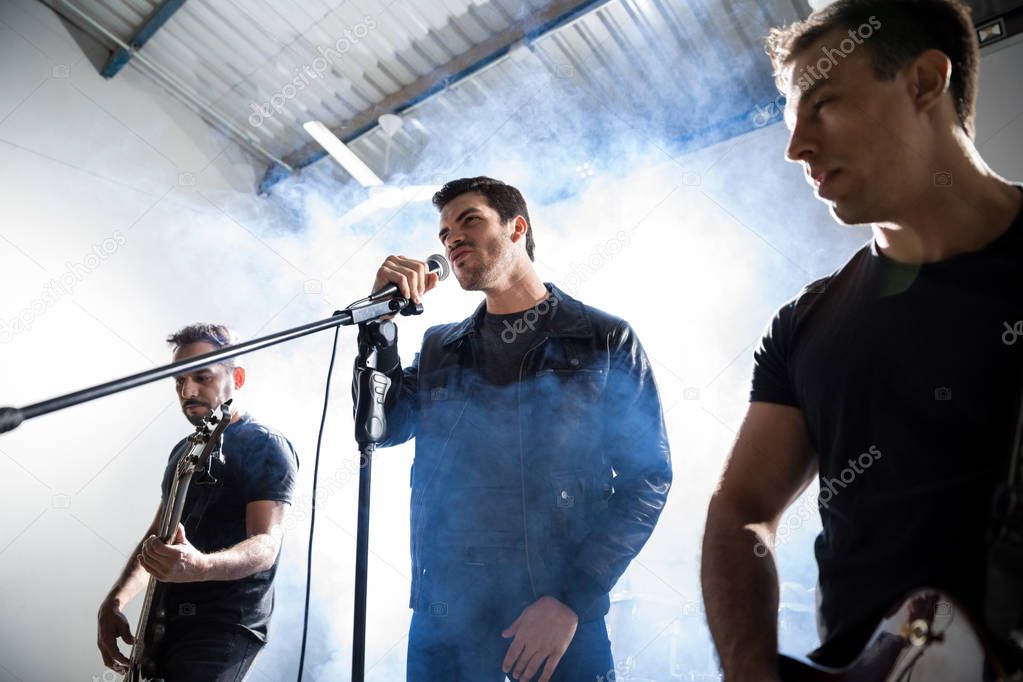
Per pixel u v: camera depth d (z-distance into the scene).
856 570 1.01
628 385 1.91
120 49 5.59
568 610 1.64
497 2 4.71
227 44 5.45
